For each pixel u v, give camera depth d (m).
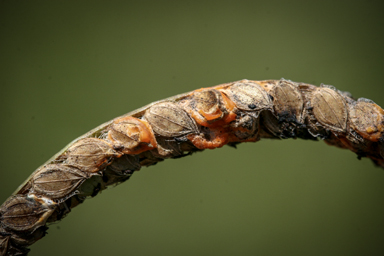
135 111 0.11
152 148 0.11
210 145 0.11
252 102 0.11
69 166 0.11
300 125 0.11
